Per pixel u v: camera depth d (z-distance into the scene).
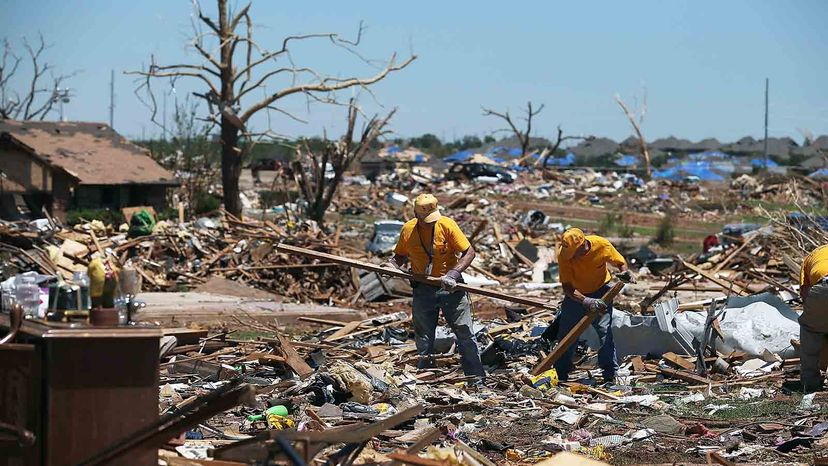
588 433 11.61
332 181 54.22
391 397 13.38
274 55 56.16
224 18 56.16
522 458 10.37
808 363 14.13
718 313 17.38
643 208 83.12
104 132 59.44
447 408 12.84
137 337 7.62
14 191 51.94
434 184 98.25
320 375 13.63
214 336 18.19
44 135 55.94
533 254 39.56
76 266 30.64
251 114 56.91
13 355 7.56
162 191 57.94
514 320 22.23
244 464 8.37
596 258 15.36
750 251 36.19
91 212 51.09
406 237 15.68
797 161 151.62
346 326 21.03
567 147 165.12
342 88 54.94
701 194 96.75
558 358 15.27
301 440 7.25
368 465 8.36
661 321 17.09
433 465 7.64
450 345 17.92
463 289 15.28
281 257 33.31
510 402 13.36
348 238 50.16
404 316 22.02
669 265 38.00
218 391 7.48
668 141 194.75
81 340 7.51
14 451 7.56
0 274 14.91
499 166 106.56
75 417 7.50
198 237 36.69
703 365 15.95
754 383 15.02
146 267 33.38
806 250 27.47
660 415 12.23
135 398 7.64
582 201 88.44
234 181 58.50
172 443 9.32
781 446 10.77
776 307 17.58
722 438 11.26
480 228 30.81
